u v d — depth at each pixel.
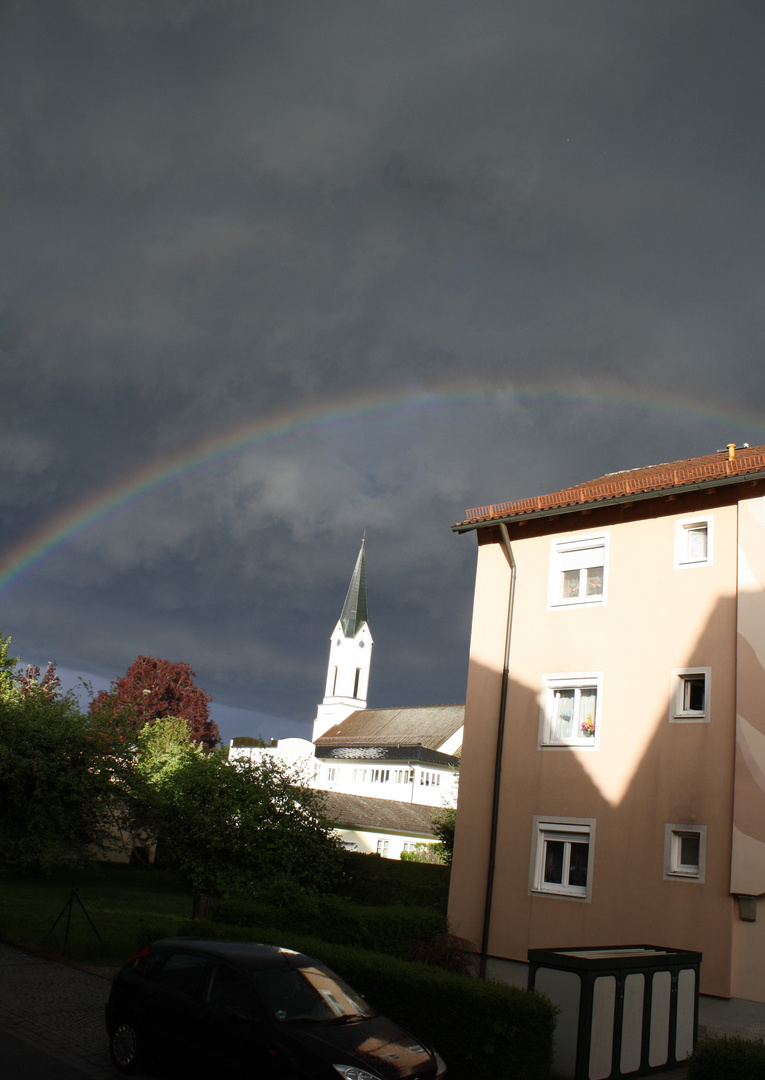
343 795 50.69
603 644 21.42
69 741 30.59
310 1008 9.16
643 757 19.94
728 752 18.64
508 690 22.89
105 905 26.52
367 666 124.94
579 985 10.85
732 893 17.69
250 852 26.31
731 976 17.39
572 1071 10.62
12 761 29.09
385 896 26.59
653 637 20.61
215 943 10.20
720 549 20.00
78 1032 11.33
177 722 64.06
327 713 122.44
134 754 33.34
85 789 29.95
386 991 10.85
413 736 84.75
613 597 21.58
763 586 18.98
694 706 19.80
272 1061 8.52
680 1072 11.71
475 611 24.38
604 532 22.17
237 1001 9.13
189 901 29.88
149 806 31.08
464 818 22.72
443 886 25.31
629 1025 11.29
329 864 27.22
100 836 32.06
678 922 18.39
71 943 16.73
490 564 24.52
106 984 14.39
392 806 51.97
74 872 35.72
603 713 20.95
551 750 21.58
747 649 18.84
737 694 18.72
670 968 12.11
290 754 81.38
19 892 28.11
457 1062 10.01
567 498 22.78
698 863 18.47
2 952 16.53
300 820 27.56
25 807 29.47
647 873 19.12
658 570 20.95
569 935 19.95
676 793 19.17
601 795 20.38
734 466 19.98
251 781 27.52
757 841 17.64
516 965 20.36
